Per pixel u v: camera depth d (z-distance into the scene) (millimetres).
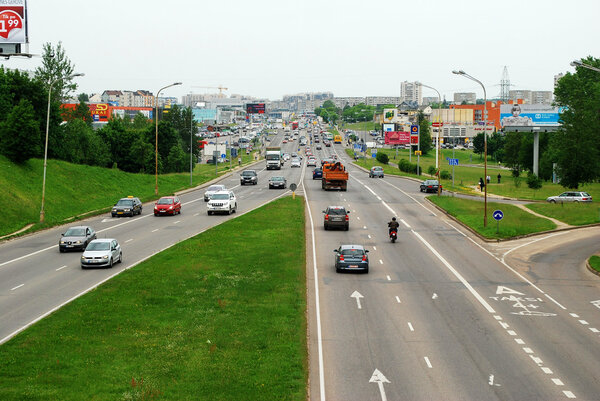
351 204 74062
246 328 26000
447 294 33156
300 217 61188
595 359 22797
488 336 25719
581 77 106938
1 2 40688
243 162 173125
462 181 118750
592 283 36469
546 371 21438
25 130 74938
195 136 181625
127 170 122750
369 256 43812
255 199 80438
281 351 23125
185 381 20062
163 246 46938
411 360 22656
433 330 26547
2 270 38938
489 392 19484
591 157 92375
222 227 54844
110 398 18672
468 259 43438
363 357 22984
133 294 31875
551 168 122812
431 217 64750
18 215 60688
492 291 34000
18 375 20750
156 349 23422
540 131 130250
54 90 120562
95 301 30469
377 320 28016
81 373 20906
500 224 57938
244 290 32625
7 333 25797
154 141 134250
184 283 34094
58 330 25797
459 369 21672
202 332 25438
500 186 108000
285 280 35000
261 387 19469
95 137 110625
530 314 29359
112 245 40438
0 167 70438
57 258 43062
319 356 23109
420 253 45344
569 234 54938
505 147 148625
